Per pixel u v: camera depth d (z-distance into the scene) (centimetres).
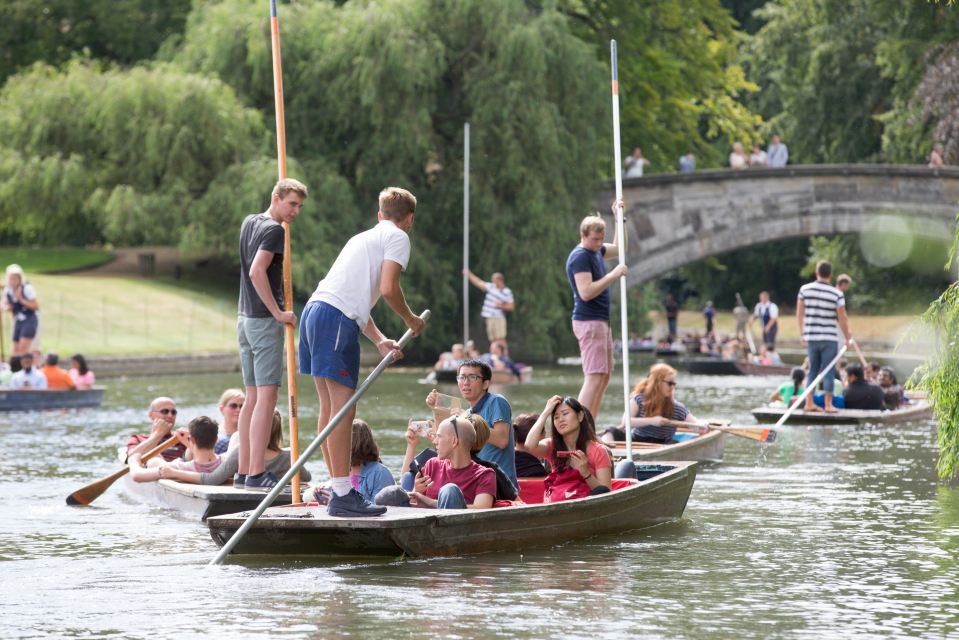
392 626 1667
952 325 2530
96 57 11669
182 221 8412
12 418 4797
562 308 9000
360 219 8656
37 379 5356
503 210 8775
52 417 4841
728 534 2359
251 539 2103
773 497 2833
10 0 11269
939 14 10381
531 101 8594
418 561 2075
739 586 1912
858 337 12681
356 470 2364
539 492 2502
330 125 8981
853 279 13975
